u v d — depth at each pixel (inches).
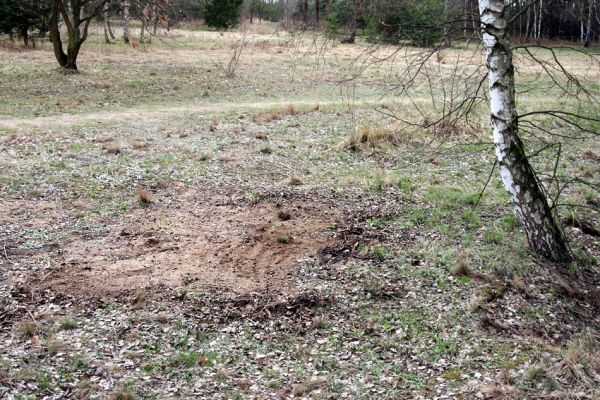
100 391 214.4
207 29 1803.6
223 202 394.3
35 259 306.8
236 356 243.6
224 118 650.8
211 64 1094.4
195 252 322.7
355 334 261.7
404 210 382.9
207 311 271.4
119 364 231.5
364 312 276.7
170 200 395.2
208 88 861.2
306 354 247.8
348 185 430.3
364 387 226.4
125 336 250.2
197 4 1642.5
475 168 475.2
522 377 233.1
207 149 515.8
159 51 1273.4
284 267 311.3
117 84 853.8
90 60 1080.8
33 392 210.7
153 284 288.4
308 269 309.6
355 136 533.0
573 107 636.1
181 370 232.1
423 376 235.0
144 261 310.5
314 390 223.0
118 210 374.6
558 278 303.1
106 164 460.1
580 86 319.3
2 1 1124.5
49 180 419.2
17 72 900.0
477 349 252.8
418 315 275.0
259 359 242.8
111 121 620.7
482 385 226.8
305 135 573.3
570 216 375.2
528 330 267.4
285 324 266.2
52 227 346.6
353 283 297.7
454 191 414.9
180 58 1172.5
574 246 339.6
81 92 784.9
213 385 223.8
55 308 266.7
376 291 291.0
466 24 305.4
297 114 670.5
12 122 598.5
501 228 352.8
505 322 271.7
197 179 435.8
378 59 352.5
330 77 959.6
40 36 1258.6
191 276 297.6
